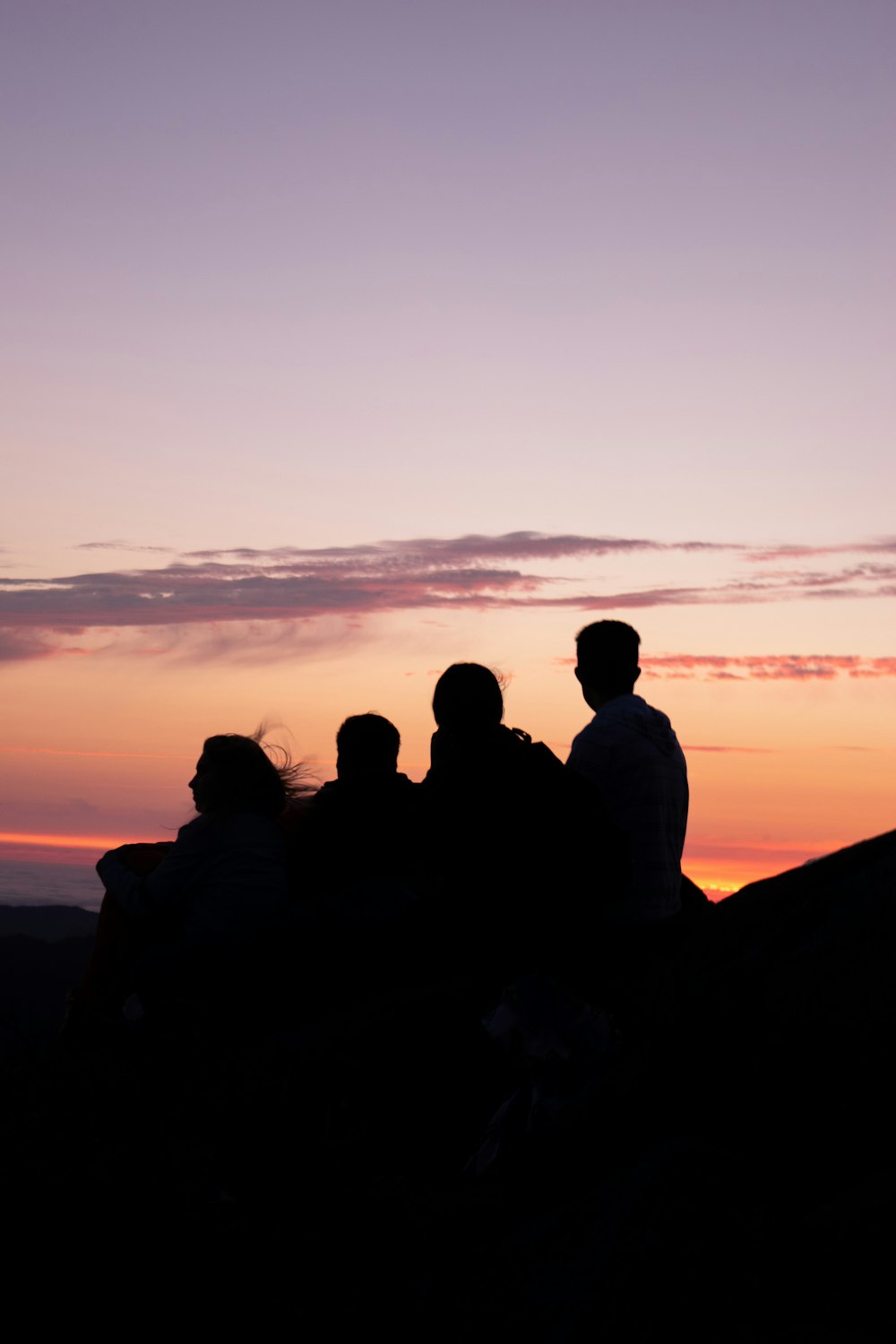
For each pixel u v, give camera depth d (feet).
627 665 18.16
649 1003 13.37
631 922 17.04
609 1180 10.51
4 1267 10.86
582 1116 12.50
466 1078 16.51
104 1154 11.89
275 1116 12.84
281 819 21.15
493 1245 10.50
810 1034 10.92
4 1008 14.66
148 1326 10.34
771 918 12.62
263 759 20.56
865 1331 8.02
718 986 12.21
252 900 19.63
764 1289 8.59
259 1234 11.03
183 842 19.74
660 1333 8.52
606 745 17.33
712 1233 9.02
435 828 14.89
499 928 14.38
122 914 19.99
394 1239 10.98
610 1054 13.39
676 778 17.75
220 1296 10.43
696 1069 11.67
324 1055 15.30
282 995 19.35
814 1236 8.91
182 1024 14.88
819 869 12.83
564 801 14.52
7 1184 11.50
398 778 20.33
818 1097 10.55
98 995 19.54
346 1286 10.41
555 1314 9.16
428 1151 15.49
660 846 17.26
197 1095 13.24
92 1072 13.17
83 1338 10.19
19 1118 12.34
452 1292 9.89
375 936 19.35
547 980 13.97
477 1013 17.31
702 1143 9.99
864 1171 9.87
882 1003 10.53
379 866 19.81
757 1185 9.71
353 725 20.36
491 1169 13.33
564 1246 10.02
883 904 11.24
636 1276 8.91
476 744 15.15
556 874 14.25
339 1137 12.73
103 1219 11.25
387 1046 16.39
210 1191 11.64
